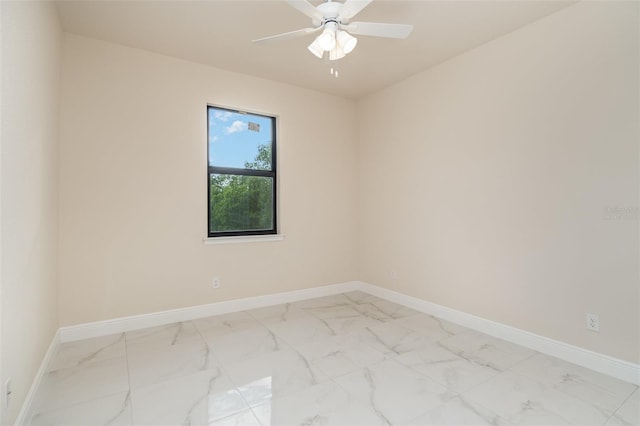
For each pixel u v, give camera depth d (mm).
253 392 2006
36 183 1934
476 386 2070
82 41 2816
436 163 3420
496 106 2871
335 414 1790
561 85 2453
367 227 4375
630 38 2129
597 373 2240
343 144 4406
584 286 2348
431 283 3486
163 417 1766
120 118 2967
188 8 2428
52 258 2447
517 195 2730
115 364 2357
